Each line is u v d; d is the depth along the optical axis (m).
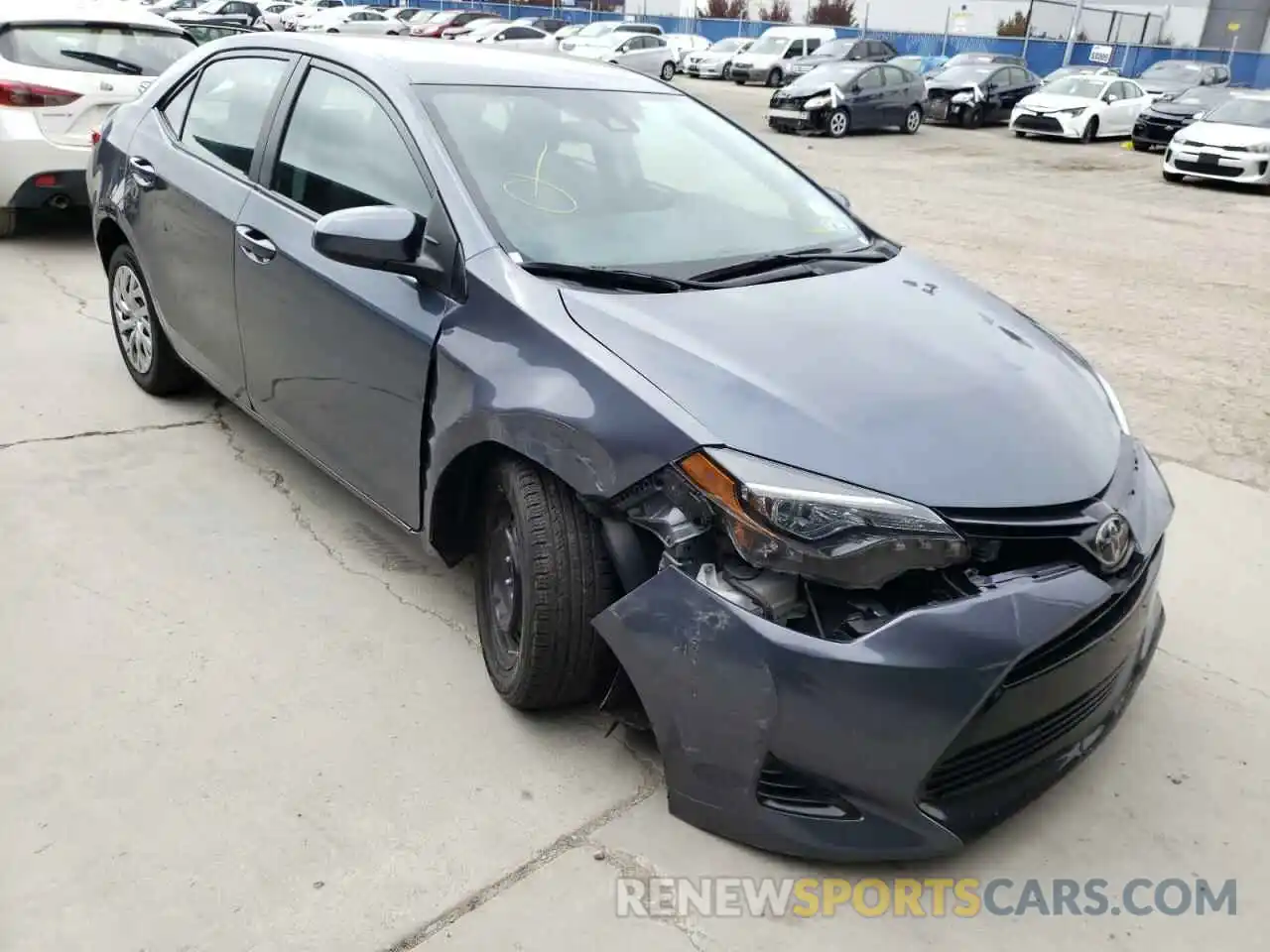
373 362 3.06
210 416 4.67
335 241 2.75
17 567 3.42
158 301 4.37
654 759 2.73
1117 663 2.46
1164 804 2.71
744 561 2.23
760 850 2.44
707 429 2.28
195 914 2.21
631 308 2.65
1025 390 2.62
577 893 2.32
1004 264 9.27
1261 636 3.48
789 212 3.51
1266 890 2.46
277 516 3.85
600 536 2.55
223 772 2.61
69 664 2.96
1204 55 36.16
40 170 7.00
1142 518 2.51
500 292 2.72
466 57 3.60
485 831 2.47
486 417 2.61
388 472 3.12
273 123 3.68
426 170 3.03
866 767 2.18
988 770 2.33
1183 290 8.58
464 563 3.62
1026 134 22.78
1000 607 2.18
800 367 2.47
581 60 3.99
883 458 2.26
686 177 3.45
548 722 2.85
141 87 7.21
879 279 3.13
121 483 4.02
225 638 3.13
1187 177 15.83
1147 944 2.30
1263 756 2.90
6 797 2.48
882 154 18.16
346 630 3.21
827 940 2.25
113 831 2.41
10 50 6.95
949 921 2.32
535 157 3.18
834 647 2.14
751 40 34.53
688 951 2.20
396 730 2.79
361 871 2.34
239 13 34.22
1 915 2.18
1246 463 4.93
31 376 5.00
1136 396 5.84
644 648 2.33
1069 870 2.48
